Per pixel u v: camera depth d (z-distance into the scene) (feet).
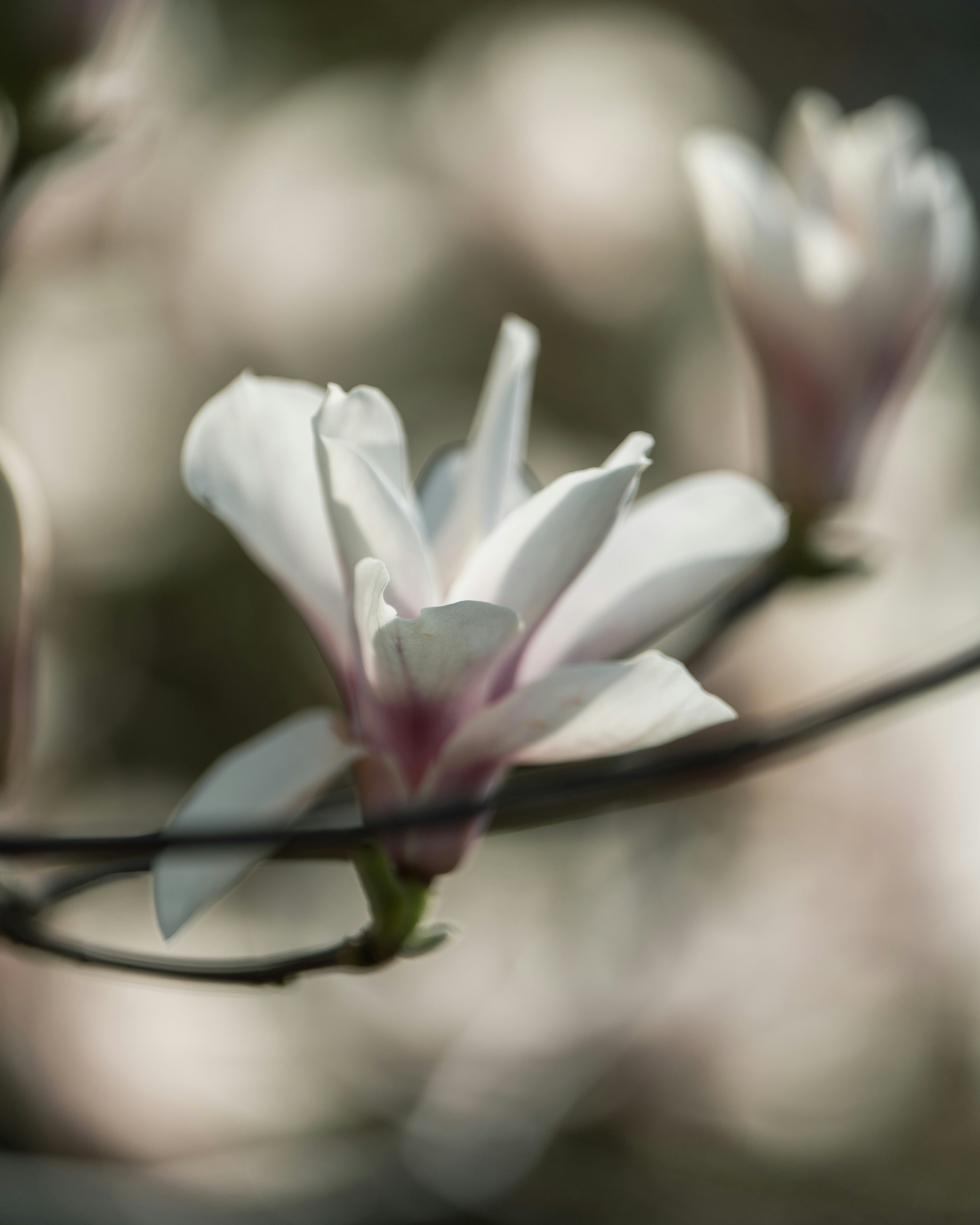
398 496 2.93
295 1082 5.44
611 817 5.86
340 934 5.89
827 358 3.42
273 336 5.96
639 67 6.56
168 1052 5.37
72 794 5.84
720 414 6.16
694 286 6.23
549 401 6.13
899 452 5.93
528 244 6.04
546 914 5.76
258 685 6.29
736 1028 5.50
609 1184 5.04
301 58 6.70
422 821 3.01
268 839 2.99
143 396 5.90
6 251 3.45
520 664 3.01
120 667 6.11
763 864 5.71
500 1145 4.95
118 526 5.96
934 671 3.15
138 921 5.56
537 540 2.95
